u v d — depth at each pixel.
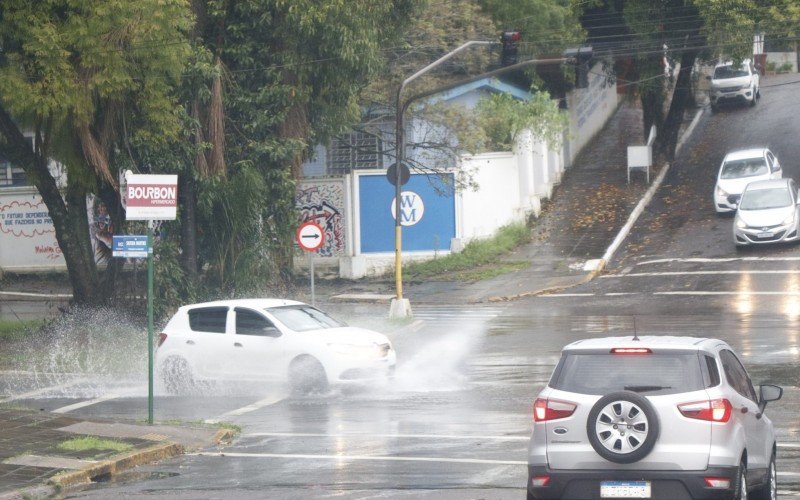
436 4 109.50
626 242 104.56
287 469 33.22
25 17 62.00
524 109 114.19
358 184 103.69
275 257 76.38
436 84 107.69
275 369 49.50
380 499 28.44
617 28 126.00
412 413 42.81
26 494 30.39
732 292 80.00
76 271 72.94
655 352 23.64
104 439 37.88
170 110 67.69
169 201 40.81
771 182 98.06
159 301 71.62
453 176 103.81
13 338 71.69
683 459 22.61
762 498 26.09
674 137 130.25
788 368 50.41
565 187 125.94
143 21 62.75
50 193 72.38
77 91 63.19
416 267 102.62
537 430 23.77
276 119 73.44
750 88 150.62
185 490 30.77
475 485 29.78
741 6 104.19
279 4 70.06
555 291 88.38
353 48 71.88
